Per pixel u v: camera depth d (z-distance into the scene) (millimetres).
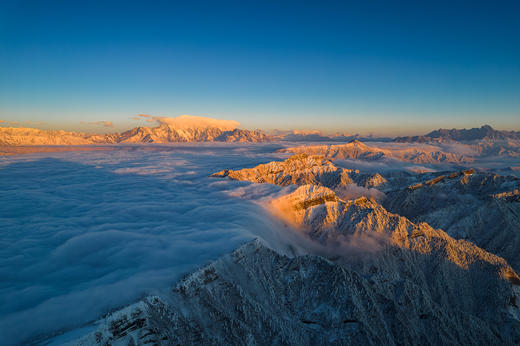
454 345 69688
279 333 64688
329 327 67500
